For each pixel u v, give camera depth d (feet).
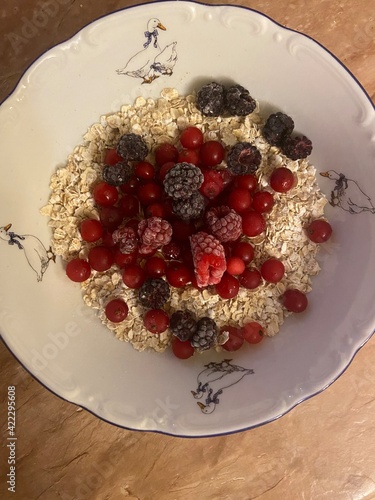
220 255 0.58
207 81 0.63
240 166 0.62
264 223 0.64
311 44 0.56
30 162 0.60
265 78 0.61
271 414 0.57
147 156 0.65
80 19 0.66
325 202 0.64
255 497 0.69
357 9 0.67
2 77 0.66
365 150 0.59
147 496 0.68
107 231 0.65
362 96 0.57
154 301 0.61
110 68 0.59
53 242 0.63
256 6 0.67
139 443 0.68
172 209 0.62
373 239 0.59
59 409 0.67
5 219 0.57
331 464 0.69
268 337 0.63
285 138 0.62
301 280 0.65
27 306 0.58
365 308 0.58
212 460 0.69
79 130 0.64
